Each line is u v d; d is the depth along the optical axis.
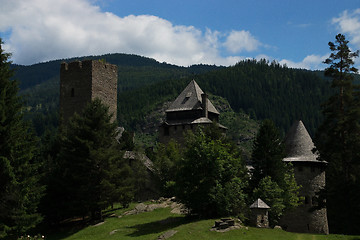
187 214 46.22
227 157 45.94
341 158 51.53
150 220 45.72
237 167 46.69
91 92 66.25
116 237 38.72
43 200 47.84
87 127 48.56
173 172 60.88
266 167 49.69
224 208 42.34
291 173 54.34
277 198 45.34
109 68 70.25
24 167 38.00
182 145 78.56
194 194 43.72
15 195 36.28
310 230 53.16
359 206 47.66
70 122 52.34
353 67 54.06
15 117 38.16
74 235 42.91
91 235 41.78
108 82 69.94
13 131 37.25
